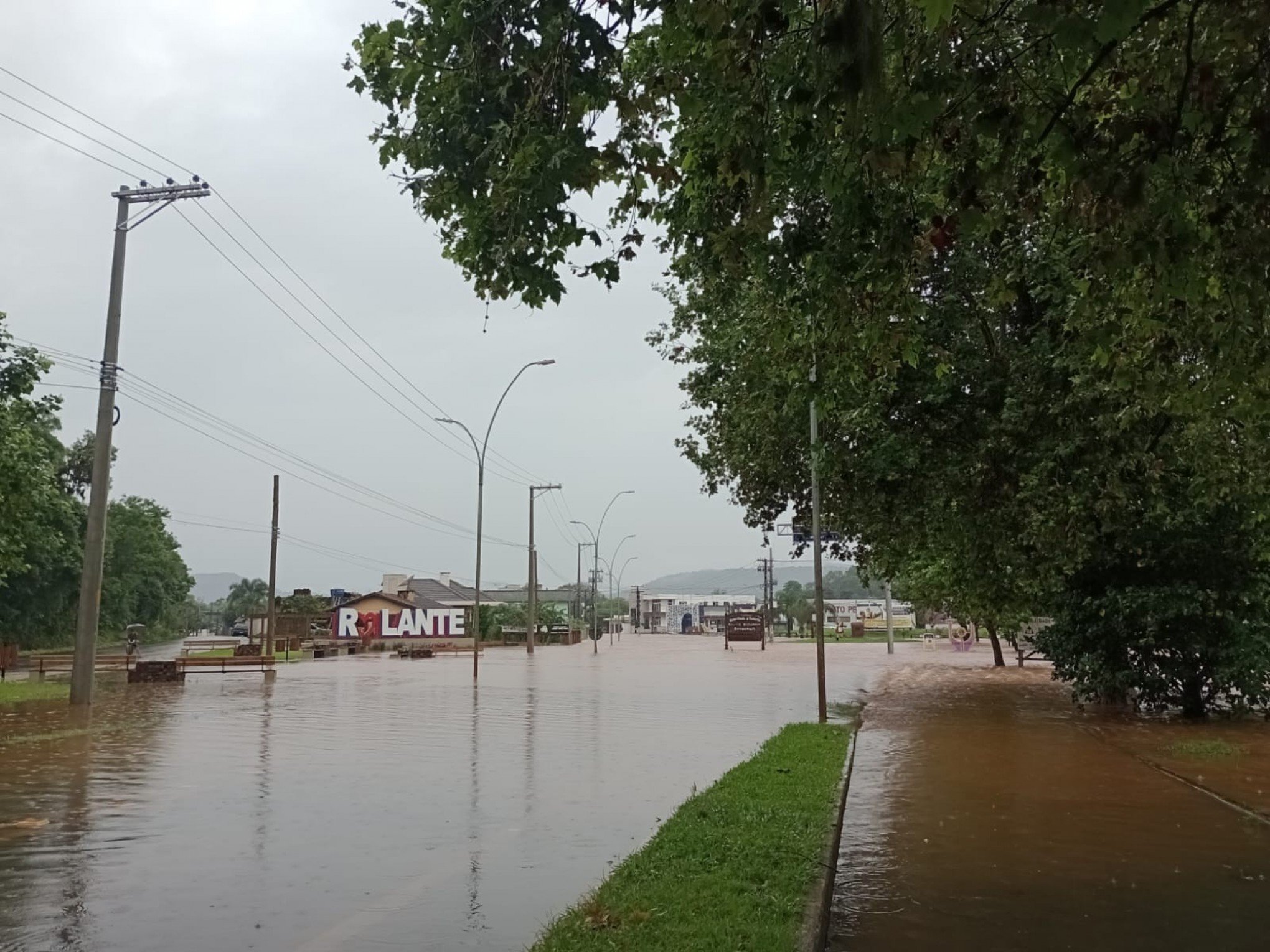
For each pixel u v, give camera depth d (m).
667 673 35.78
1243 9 5.25
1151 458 13.41
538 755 13.88
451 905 6.34
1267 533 16.39
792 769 11.27
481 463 32.16
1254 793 10.52
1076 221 6.94
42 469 29.02
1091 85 6.72
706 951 4.99
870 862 7.50
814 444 16.91
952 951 5.49
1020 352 14.98
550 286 6.39
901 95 5.44
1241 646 17.69
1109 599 18.44
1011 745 14.64
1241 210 6.66
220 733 16.73
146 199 22.61
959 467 16.70
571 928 5.42
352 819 9.21
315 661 46.25
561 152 5.63
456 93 6.02
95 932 5.80
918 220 6.82
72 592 56.62
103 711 21.00
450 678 33.31
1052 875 7.09
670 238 7.99
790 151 6.07
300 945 5.57
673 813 9.12
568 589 125.06
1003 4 5.44
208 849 7.97
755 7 5.15
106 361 22.50
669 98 6.41
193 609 139.38
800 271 7.37
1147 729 16.86
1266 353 7.50
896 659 48.38
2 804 10.07
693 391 21.80
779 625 129.00
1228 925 5.90
